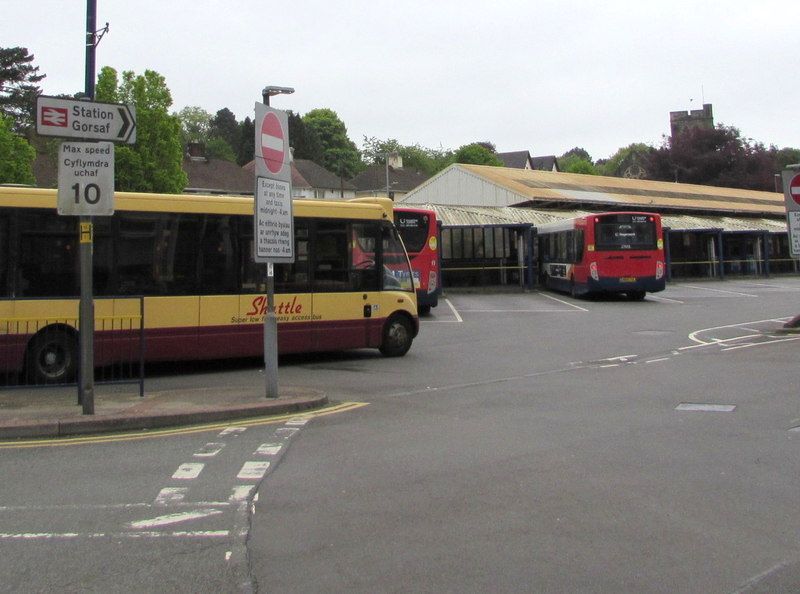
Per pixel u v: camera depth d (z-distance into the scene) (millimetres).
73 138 8875
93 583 4539
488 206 45531
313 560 4863
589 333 19391
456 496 6172
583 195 50969
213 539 5273
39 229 11984
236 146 121375
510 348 16781
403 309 15555
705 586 4402
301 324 14242
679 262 47625
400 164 111188
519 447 7801
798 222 18578
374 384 12250
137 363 12656
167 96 47938
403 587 4430
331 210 14695
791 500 5977
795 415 9195
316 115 114312
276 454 7629
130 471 7031
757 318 22609
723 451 7527
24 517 5750
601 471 6859
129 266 12656
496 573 4613
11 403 10102
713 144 92625
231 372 13805
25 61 59094
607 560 4797
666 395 10734
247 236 13719
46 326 11828
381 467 7094
